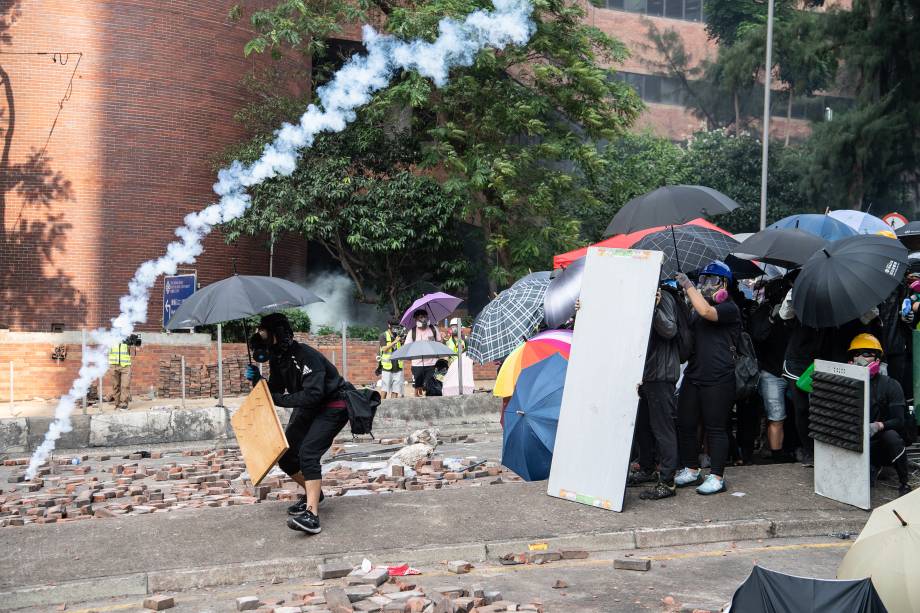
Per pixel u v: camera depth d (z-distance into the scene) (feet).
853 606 13.62
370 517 26.05
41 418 46.37
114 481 37.24
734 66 148.46
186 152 86.74
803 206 140.67
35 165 82.58
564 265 39.29
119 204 83.76
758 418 32.76
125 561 22.85
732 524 25.14
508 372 33.63
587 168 89.66
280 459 25.88
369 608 19.33
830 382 27.32
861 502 26.30
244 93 90.84
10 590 21.12
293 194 85.61
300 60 94.58
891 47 128.36
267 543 23.99
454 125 85.56
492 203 89.20
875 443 27.53
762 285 33.17
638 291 26.73
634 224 27.30
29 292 82.38
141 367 75.97
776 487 28.35
